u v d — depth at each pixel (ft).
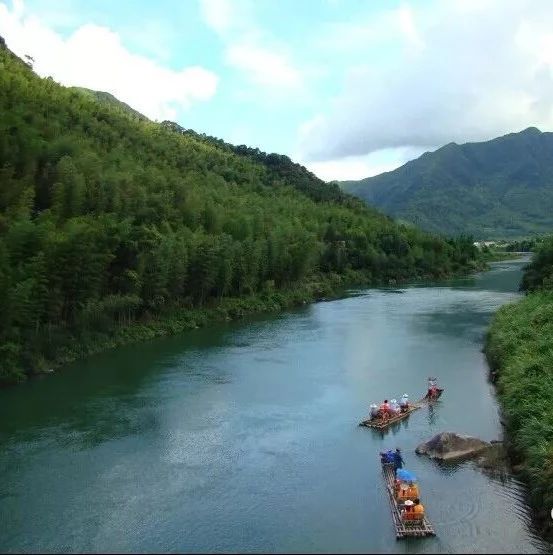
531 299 236.63
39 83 461.37
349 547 88.02
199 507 101.45
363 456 122.52
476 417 144.77
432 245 599.57
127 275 251.19
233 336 256.11
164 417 148.46
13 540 91.20
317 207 598.75
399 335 252.21
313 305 360.28
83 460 121.60
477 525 93.20
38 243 207.92
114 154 384.68
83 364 204.33
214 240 307.37
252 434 136.26
